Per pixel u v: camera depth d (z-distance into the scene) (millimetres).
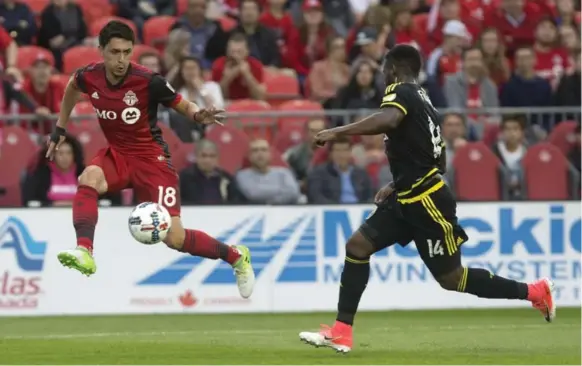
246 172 43531
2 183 43219
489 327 36625
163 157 28641
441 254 27125
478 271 27641
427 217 26750
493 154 45375
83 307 41094
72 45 56094
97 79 27672
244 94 51531
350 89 48469
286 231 42094
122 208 41438
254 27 55969
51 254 41031
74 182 42719
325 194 43531
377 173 44406
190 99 47594
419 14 63281
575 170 45812
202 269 41812
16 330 36438
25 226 40938
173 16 61000
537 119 47375
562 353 28266
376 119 25656
